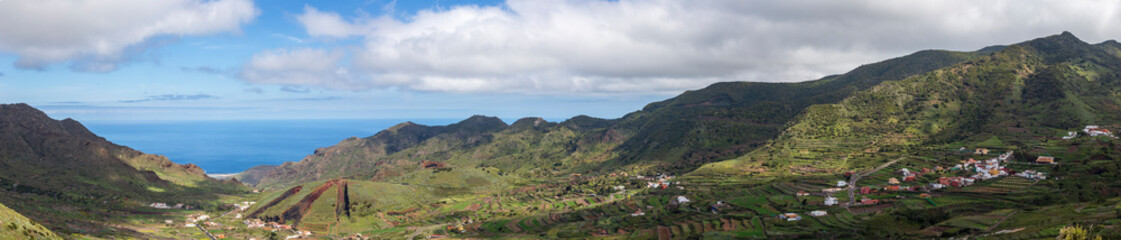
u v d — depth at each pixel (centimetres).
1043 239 13425
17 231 16938
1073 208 17262
